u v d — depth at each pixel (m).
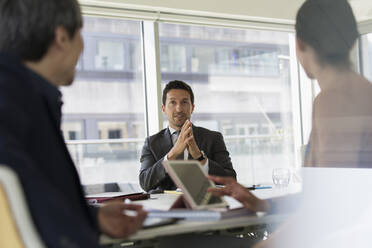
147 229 0.98
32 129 0.81
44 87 0.91
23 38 0.94
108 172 4.74
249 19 3.63
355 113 0.99
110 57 4.58
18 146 0.71
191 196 1.10
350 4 1.02
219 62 4.78
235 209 1.07
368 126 0.97
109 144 4.73
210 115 4.98
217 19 3.94
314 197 1.06
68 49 1.01
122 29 4.50
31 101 0.82
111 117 4.73
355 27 1.01
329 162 1.04
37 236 0.68
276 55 4.42
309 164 1.08
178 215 1.07
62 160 0.88
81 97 4.72
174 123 2.71
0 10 0.95
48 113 0.90
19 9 0.94
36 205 0.69
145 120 4.40
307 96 1.13
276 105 4.66
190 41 4.70
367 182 0.96
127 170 4.76
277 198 1.10
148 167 2.61
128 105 4.68
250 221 1.03
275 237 1.09
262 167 4.93
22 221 0.67
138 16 3.87
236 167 5.02
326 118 1.05
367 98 0.98
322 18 1.06
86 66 4.62
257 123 4.89
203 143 2.66
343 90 1.02
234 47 4.68
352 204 0.98
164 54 4.64
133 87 4.64
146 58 4.32
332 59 1.05
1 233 0.66
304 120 1.14
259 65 4.60
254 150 4.96
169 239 1.41
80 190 0.95
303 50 1.12
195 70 4.79
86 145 4.73
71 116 4.71
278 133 4.71
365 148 0.98
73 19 1.01
